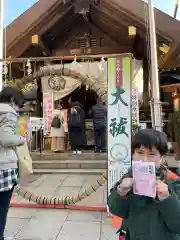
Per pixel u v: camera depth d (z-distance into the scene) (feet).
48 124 31.78
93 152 29.58
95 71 26.55
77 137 30.60
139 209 5.29
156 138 5.23
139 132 5.47
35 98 29.40
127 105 13.48
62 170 25.48
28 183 21.12
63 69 23.18
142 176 4.81
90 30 35.35
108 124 13.61
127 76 13.53
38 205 15.25
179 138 29.66
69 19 32.81
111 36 35.06
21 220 13.38
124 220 5.75
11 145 9.32
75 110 30.32
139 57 35.55
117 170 13.34
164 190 4.71
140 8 29.30
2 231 10.00
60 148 29.99
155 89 18.02
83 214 14.19
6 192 9.86
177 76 31.19
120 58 13.64
